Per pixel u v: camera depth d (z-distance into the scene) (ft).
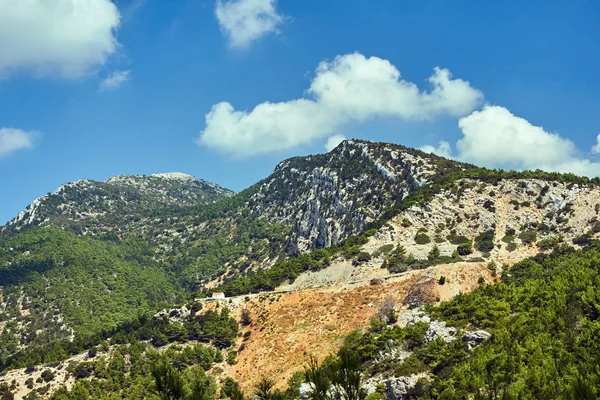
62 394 472.85
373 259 644.69
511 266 554.87
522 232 636.48
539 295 379.76
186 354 542.98
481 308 394.32
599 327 293.64
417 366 343.26
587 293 340.18
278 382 468.75
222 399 474.49
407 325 426.92
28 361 565.53
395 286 549.13
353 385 98.37
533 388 251.80
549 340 298.35
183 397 115.96
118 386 492.13
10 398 490.08
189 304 639.76
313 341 516.32
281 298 615.98
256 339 558.56
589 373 226.99
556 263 497.05
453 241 648.38
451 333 372.99
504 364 285.64
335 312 549.13
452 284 517.96
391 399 327.88
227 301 640.58
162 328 592.60
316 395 99.19
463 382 284.20
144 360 535.19
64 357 558.97
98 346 565.53
